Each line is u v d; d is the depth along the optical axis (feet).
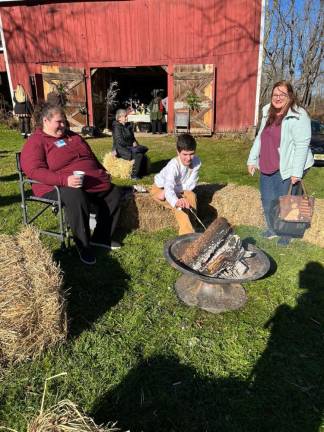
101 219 11.50
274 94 10.75
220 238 8.57
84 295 9.19
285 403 6.38
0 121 41.09
